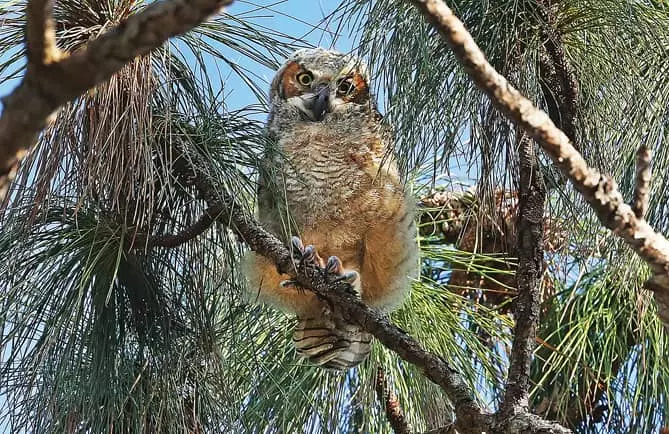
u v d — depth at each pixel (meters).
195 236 6.27
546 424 5.64
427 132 5.88
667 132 5.93
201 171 6.10
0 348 5.95
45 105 2.71
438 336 8.02
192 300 6.41
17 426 5.99
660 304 4.01
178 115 6.30
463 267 8.84
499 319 8.42
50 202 5.99
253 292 7.60
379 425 7.70
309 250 6.66
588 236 6.45
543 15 5.97
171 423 6.18
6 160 2.72
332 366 7.72
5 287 6.02
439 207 8.79
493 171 6.05
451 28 3.55
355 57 7.31
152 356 6.30
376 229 8.02
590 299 7.94
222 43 6.52
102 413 6.05
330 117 8.25
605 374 7.93
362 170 8.05
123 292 6.36
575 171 3.77
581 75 6.02
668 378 7.61
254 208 6.61
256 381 7.52
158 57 6.22
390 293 8.02
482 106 5.93
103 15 6.17
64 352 6.03
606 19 5.98
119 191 6.11
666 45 6.08
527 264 6.12
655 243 3.87
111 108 5.89
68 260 6.17
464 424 5.93
